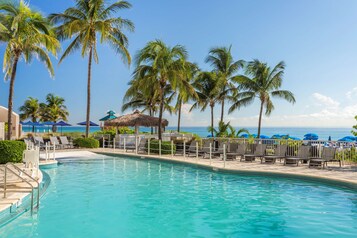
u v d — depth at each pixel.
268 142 17.06
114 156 20.66
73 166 15.83
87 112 26.12
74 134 35.94
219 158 17.20
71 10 25.28
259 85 27.41
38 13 18.38
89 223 6.64
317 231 6.17
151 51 21.69
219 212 7.53
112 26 26.17
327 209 7.73
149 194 9.41
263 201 8.55
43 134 37.06
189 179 11.95
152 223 6.70
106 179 12.02
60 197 8.98
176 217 7.14
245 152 15.83
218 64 30.28
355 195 9.15
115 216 7.17
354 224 6.57
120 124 25.97
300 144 15.69
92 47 25.86
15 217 6.86
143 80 21.22
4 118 27.94
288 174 11.59
